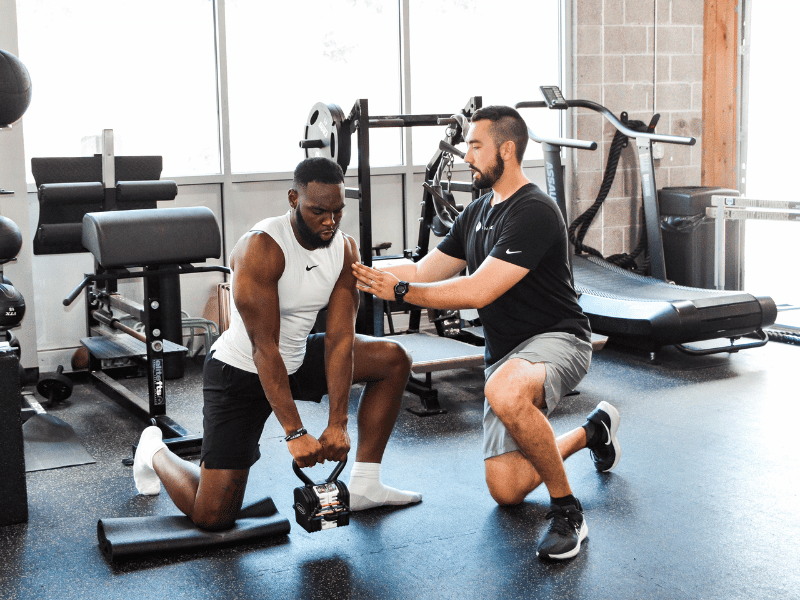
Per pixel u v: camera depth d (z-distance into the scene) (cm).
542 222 276
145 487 319
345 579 250
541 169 670
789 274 756
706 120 702
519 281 286
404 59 603
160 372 388
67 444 382
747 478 328
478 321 509
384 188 619
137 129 543
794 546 269
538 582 247
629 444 371
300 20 575
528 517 294
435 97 625
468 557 264
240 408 258
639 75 672
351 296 261
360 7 591
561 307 291
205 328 540
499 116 283
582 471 339
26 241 485
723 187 713
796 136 690
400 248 632
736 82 699
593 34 652
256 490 324
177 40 545
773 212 570
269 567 258
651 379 484
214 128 562
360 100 427
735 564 257
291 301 249
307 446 243
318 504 252
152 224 353
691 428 392
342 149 433
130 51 533
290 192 243
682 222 641
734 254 661
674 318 490
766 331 582
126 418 428
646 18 667
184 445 363
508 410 263
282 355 262
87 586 248
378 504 300
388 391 290
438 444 377
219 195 569
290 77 578
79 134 527
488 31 633
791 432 384
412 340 475
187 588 246
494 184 288
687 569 254
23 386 492
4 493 292
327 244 243
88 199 427
